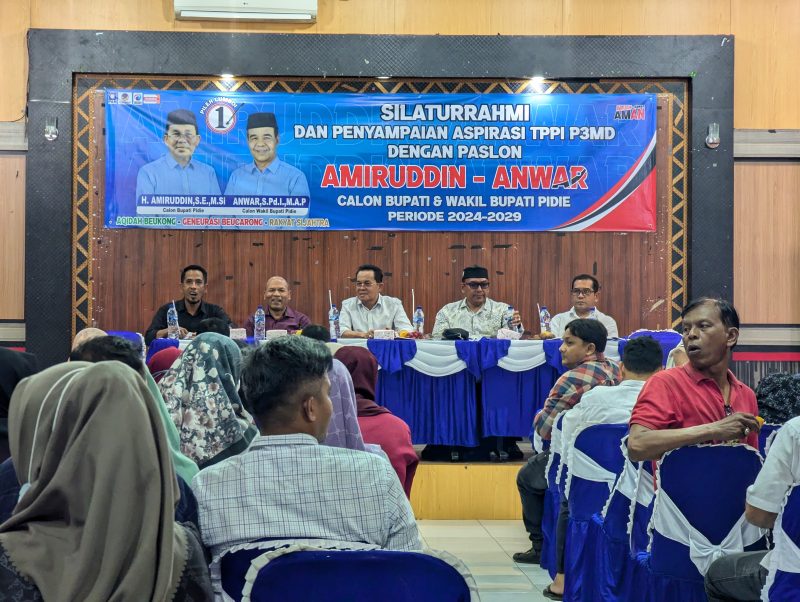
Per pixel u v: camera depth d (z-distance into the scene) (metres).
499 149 7.12
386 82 7.09
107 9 6.93
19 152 6.95
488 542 4.93
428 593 1.41
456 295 7.18
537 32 7.11
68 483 1.18
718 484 2.30
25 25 6.90
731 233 7.04
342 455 1.62
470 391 5.54
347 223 7.10
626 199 7.12
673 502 2.34
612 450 3.19
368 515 1.58
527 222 7.13
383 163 7.11
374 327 6.70
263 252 7.10
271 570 1.41
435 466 5.59
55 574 1.16
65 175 6.83
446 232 7.17
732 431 2.38
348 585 1.41
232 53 6.92
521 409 5.55
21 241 6.95
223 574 1.53
